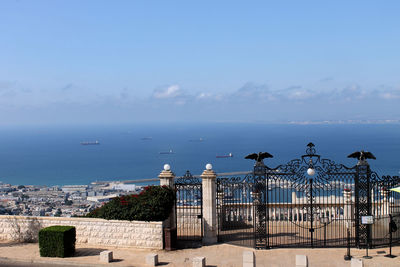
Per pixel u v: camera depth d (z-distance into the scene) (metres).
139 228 18.31
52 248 17.05
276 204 21.47
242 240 19.16
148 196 18.53
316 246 17.97
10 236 19.84
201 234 19.45
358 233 17.64
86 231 19.00
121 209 18.55
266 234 19.28
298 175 18.48
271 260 16.42
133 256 17.20
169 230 18.02
